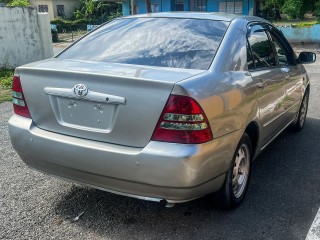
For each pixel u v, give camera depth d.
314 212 3.44
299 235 3.07
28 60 12.37
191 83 2.75
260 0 24.67
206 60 3.19
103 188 2.95
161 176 2.66
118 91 2.77
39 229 3.12
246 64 3.55
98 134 2.88
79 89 2.89
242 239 3.01
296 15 21.36
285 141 5.47
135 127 2.74
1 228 3.11
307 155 4.91
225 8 24.22
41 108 3.12
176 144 2.66
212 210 3.45
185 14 3.87
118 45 3.59
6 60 11.83
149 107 2.70
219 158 2.93
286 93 4.61
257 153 3.93
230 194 3.30
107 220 3.27
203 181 2.81
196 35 3.48
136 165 2.70
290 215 3.38
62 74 2.97
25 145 3.16
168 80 2.71
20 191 3.78
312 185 4.01
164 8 25.70
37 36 12.47
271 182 4.07
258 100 3.61
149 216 3.35
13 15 11.77
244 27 3.76
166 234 3.07
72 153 2.92
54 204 3.53
